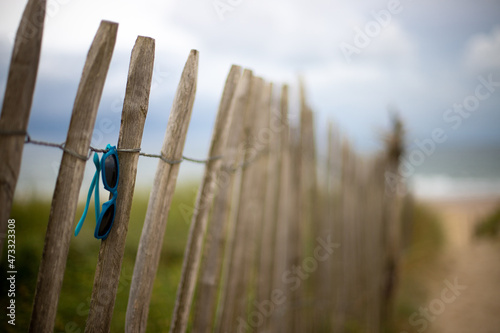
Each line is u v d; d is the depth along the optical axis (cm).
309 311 341
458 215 1784
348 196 423
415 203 1428
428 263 939
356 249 458
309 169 321
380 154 585
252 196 237
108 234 135
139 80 134
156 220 151
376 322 521
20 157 104
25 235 351
